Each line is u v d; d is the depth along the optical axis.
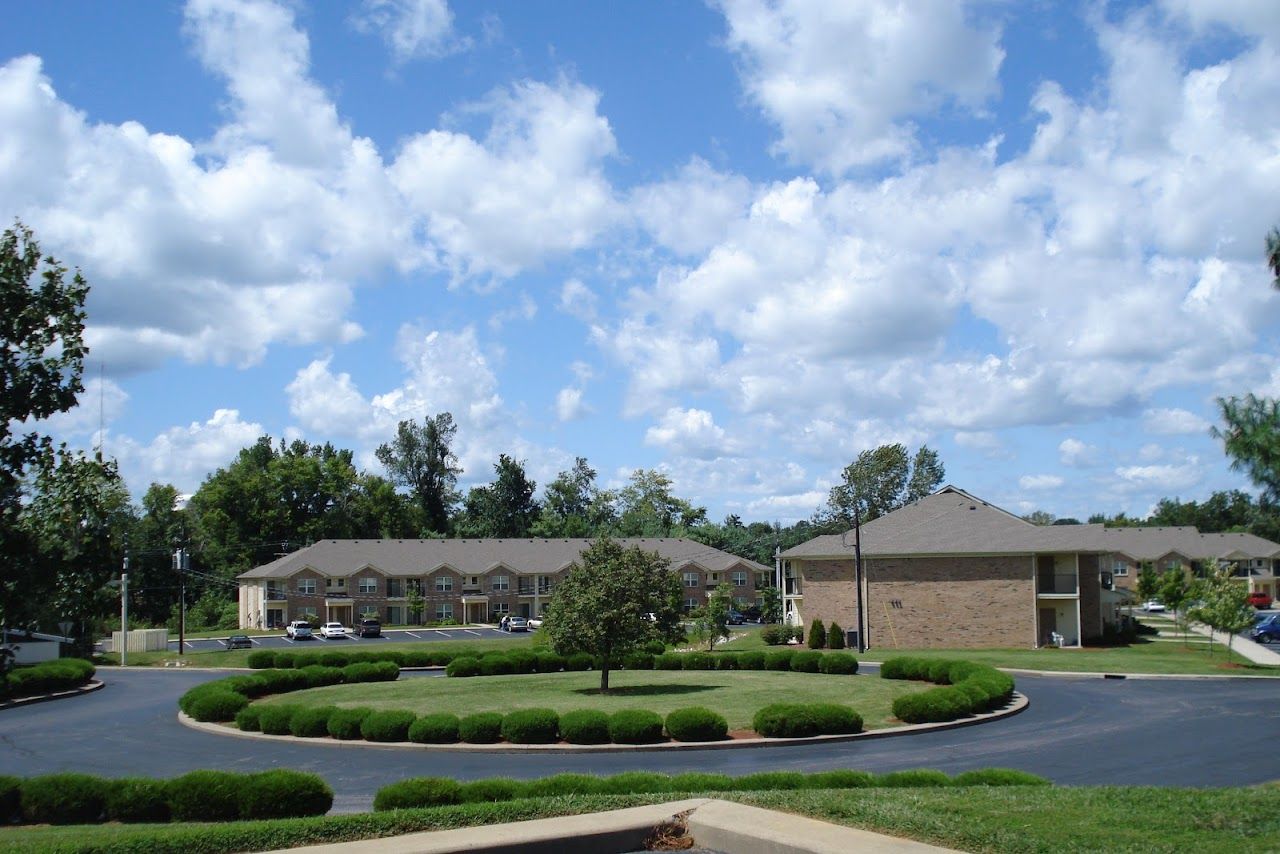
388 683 39.41
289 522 110.62
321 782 15.48
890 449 114.75
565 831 9.95
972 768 19.73
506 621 81.56
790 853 9.19
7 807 15.41
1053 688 34.56
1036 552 52.44
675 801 11.43
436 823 10.93
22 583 9.45
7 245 9.87
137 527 86.12
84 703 37.41
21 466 9.74
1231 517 126.94
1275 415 15.03
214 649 68.31
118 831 12.16
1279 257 13.73
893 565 55.31
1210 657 45.41
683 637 34.91
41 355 9.92
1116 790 12.15
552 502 125.56
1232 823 9.73
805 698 31.06
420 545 92.81
